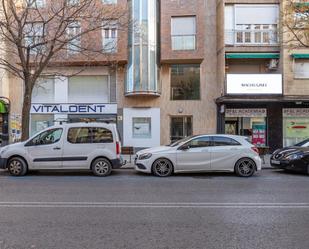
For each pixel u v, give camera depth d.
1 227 6.52
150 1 23.77
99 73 24.41
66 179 13.06
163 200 9.05
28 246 5.50
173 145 14.45
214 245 5.57
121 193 10.05
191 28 23.77
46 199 9.12
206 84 24.36
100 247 5.46
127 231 6.29
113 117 24.31
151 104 24.31
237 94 22.86
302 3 17.39
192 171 14.17
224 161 14.05
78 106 24.28
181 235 6.07
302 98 22.83
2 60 18.70
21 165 13.95
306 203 8.72
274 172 15.46
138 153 14.55
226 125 24.34
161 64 24.42
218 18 24.38
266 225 6.71
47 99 24.53
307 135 23.94
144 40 23.47
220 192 10.28
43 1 20.27
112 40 22.38
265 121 24.19
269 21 23.97
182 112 24.31
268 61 24.39
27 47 16.20
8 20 16.52
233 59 24.52
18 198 9.24
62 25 17.98
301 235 6.10
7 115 24.06
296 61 23.14
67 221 6.94
